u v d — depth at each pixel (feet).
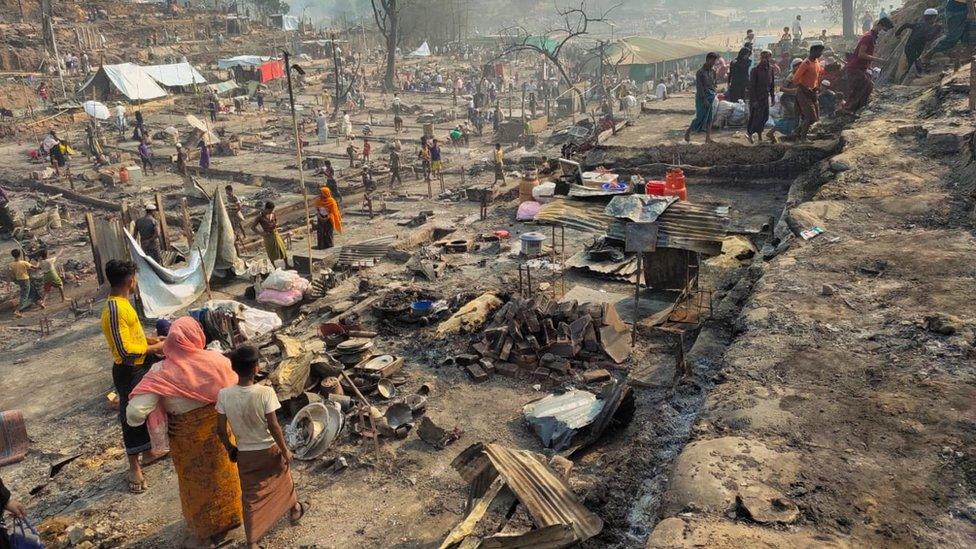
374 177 87.30
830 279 23.08
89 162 104.53
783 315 20.89
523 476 15.10
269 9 288.92
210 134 111.04
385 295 32.68
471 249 42.16
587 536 13.58
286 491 16.94
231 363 15.62
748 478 13.38
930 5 67.87
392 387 24.31
